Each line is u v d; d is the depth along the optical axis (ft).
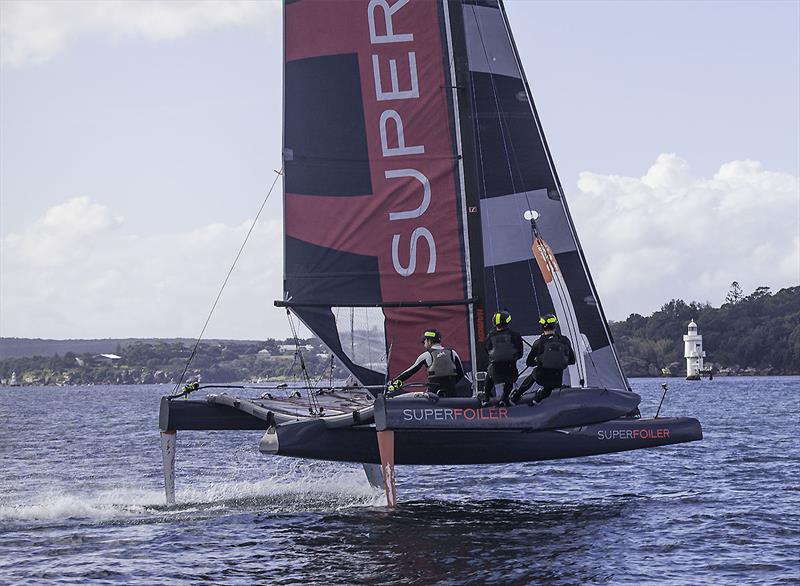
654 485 168.35
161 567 102.47
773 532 119.03
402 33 144.05
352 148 142.92
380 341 141.79
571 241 152.97
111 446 296.30
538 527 123.65
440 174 143.02
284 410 141.90
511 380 127.24
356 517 130.82
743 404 620.90
